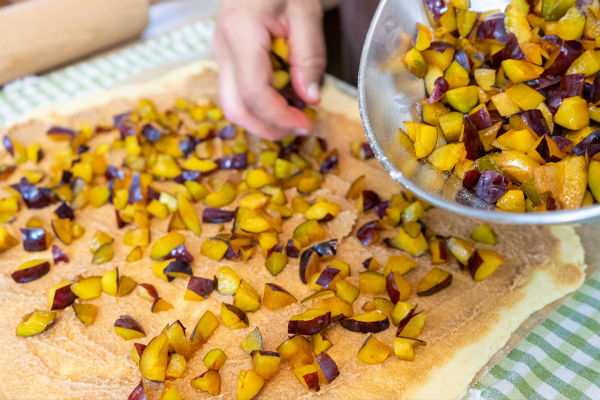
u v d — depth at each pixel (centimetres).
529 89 45
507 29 47
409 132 45
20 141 66
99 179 62
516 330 48
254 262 53
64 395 46
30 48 75
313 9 59
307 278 51
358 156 61
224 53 60
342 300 49
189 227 56
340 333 48
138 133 63
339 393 45
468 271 51
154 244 54
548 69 46
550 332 48
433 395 45
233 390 46
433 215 55
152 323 50
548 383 45
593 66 45
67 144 66
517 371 46
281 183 59
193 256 54
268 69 57
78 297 51
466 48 48
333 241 52
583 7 46
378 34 46
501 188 43
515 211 43
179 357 46
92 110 69
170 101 70
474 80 47
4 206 58
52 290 51
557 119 44
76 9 76
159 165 60
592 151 43
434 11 48
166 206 57
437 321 48
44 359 48
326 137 63
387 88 46
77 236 56
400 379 46
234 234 54
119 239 56
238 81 57
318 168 61
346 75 87
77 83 76
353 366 46
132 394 45
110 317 50
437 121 46
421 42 47
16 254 56
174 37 83
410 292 49
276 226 54
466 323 48
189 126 66
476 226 54
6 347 49
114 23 79
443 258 51
